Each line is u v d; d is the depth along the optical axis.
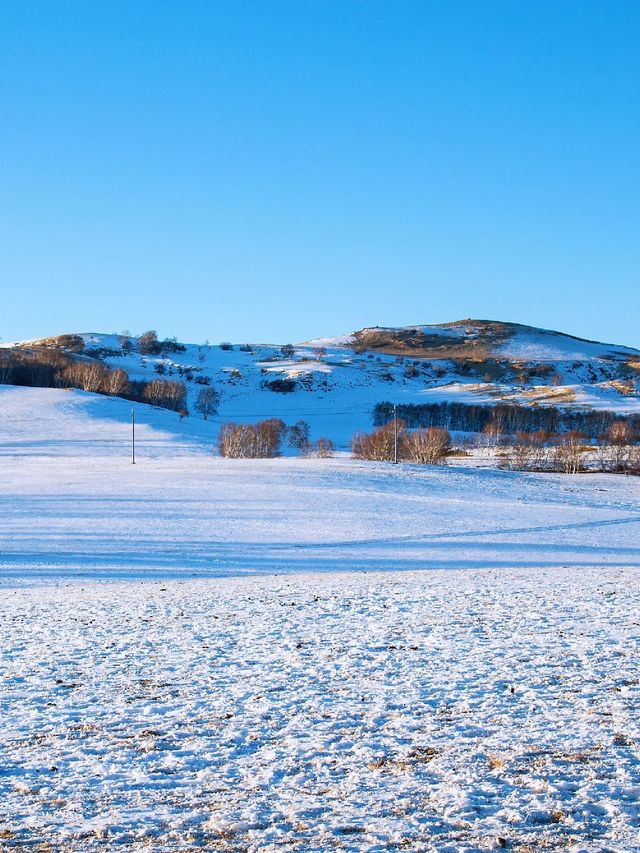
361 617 16.42
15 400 136.62
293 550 39.53
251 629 15.41
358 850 5.94
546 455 101.06
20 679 11.65
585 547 41.53
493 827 6.27
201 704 10.07
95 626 16.44
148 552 38.53
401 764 7.71
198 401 169.62
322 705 9.84
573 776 7.23
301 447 116.88
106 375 166.50
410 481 68.31
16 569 33.12
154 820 6.59
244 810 6.71
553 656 12.09
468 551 39.50
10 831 6.43
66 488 63.69
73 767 7.89
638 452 100.00
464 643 13.31
